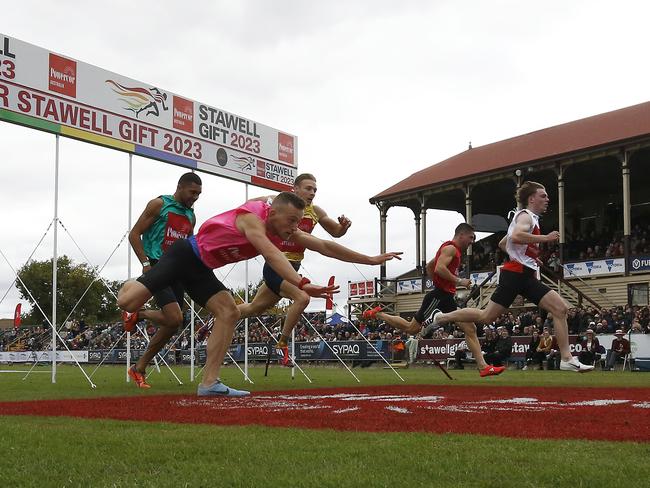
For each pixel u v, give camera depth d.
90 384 9.93
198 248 6.13
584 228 38.38
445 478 2.31
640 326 18.77
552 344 19.78
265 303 8.79
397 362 24.41
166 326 8.61
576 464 2.50
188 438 3.26
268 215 5.82
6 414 4.73
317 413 4.58
